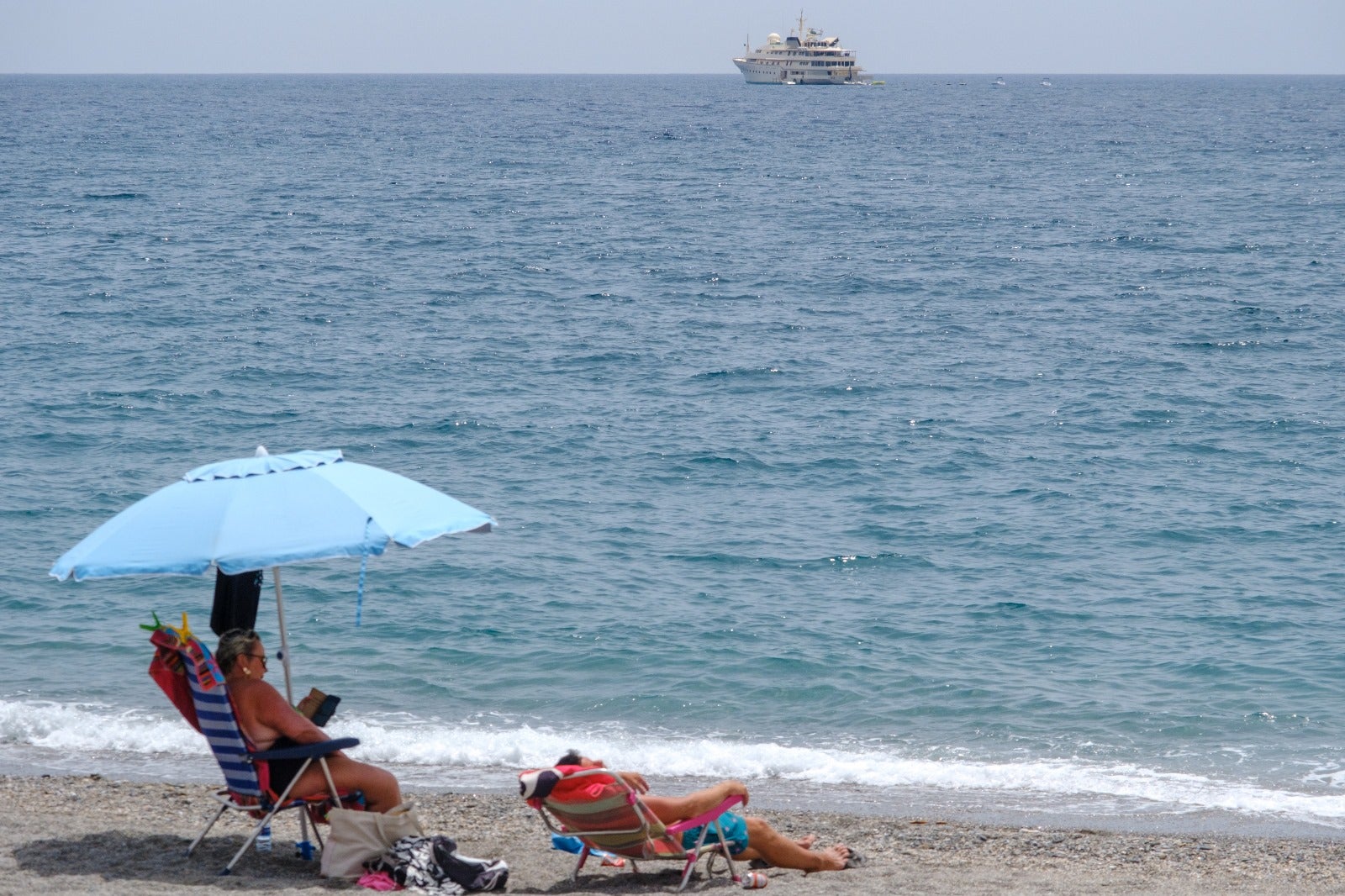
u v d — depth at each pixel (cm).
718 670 2605
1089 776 2117
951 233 12331
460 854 1488
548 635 2789
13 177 17112
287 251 10581
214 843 1525
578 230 12425
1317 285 8900
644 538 3572
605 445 4712
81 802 1792
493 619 2870
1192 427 5025
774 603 3031
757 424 5059
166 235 11419
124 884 1330
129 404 5181
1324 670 2589
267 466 1389
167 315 7438
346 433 4850
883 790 2061
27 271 9069
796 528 3697
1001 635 2823
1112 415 5216
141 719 2294
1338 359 6400
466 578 3148
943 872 1539
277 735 1373
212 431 4809
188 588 3027
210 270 9369
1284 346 6738
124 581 3069
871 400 5534
